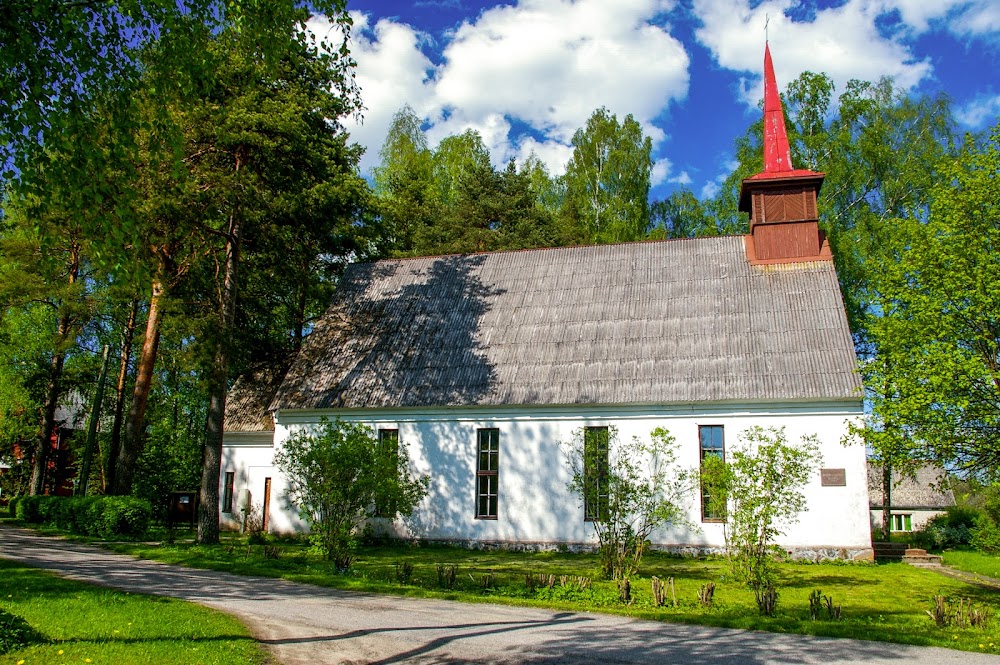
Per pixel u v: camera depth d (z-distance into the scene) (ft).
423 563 68.03
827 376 73.20
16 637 30.14
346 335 95.25
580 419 79.36
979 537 73.77
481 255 101.96
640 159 158.20
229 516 101.24
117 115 37.55
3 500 178.19
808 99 131.95
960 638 37.83
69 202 35.94
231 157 76.89
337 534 59.31
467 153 184.34
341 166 92.22
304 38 44.14
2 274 91.15
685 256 91.56
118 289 86.58
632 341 82.64
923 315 48.75
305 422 87.97
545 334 86.84
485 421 82.43
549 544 77.71
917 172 118.93
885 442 48.52
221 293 79.00
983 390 46.70
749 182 88.12
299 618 39.81
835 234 119.24
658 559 70.74
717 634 38.19
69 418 179.11
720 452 75.10
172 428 136.26
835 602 49.52
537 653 33.55
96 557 62.90
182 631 34.09
